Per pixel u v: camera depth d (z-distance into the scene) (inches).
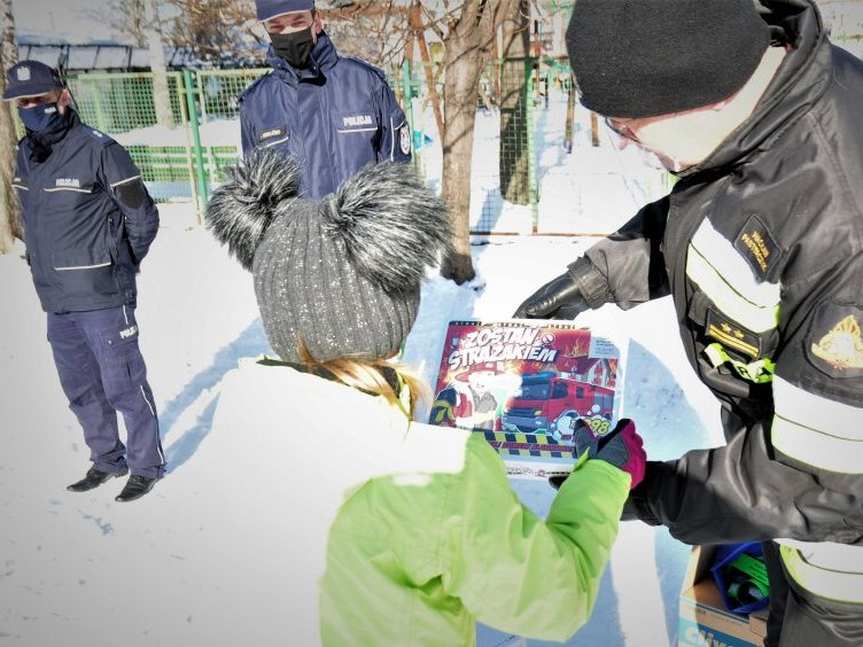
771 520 63.1
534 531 47.3
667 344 191.3
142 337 227.9
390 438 47.6
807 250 56.1
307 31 141.5
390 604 47.3
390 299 48.9
